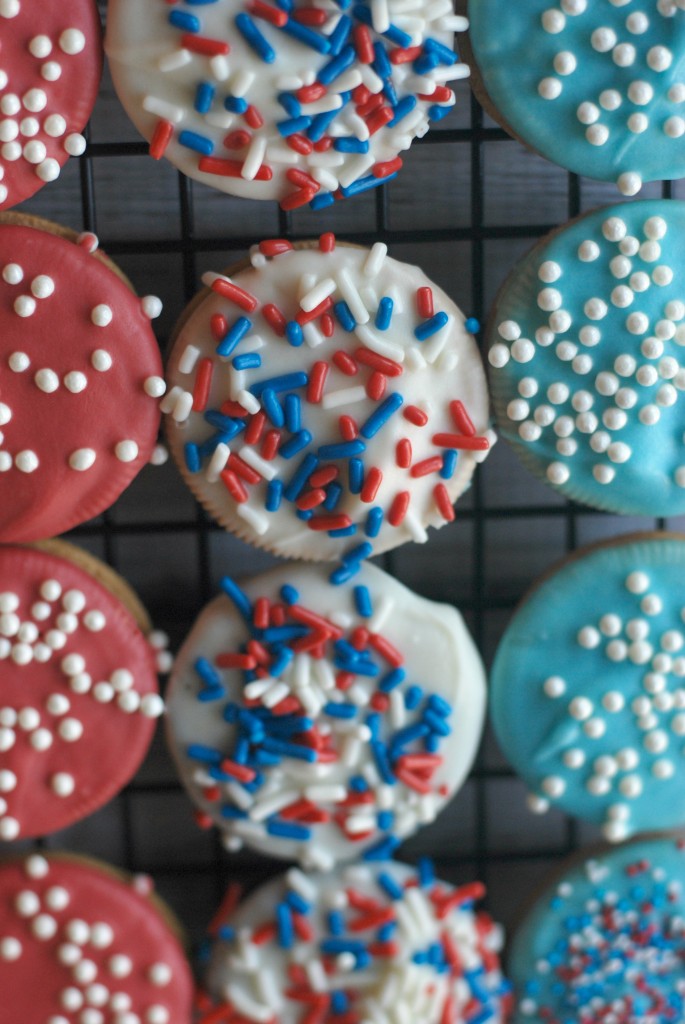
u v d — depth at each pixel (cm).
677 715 36
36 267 34
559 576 36
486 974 37
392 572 38
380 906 36
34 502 34
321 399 34
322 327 34
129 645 35
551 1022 37
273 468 34
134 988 36
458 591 38
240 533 35
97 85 34
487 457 38
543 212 37
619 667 35
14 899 35
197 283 37
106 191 37
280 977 36
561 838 39
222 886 39
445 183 37
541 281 34
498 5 33
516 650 36
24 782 35
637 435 35
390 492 34
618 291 34
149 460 35
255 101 33
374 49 33
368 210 37
